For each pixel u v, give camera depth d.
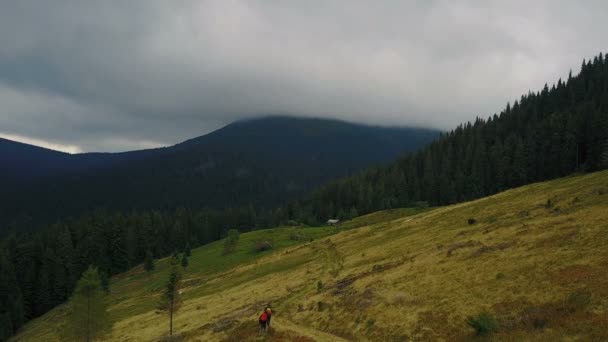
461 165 189.12
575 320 25.75
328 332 40.34
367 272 56.62
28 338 102.69
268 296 63.75
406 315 36.72
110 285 145.25
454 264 44.75
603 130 129.00
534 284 32.84
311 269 74.88
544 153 150.00
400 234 81.06
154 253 190.62
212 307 69.06
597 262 32.09
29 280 134.50
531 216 58.12
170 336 50.81
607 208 45.16
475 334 29.19
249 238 158.50
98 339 66.81
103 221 180.88
